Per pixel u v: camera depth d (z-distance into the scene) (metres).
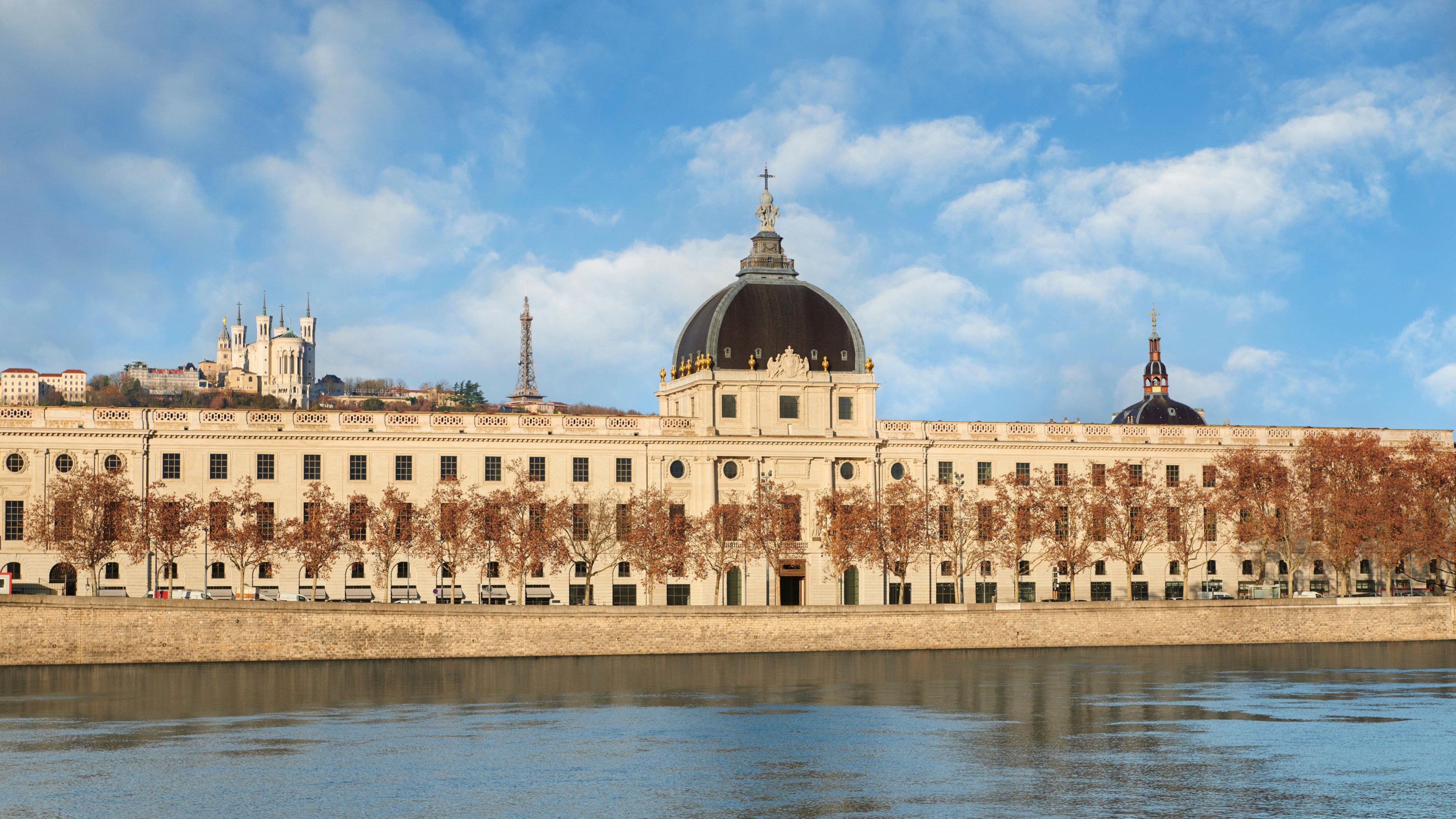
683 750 83.94
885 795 71.19
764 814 67.44
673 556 164.25
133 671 124.44
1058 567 181.50
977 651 149.25
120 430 162.25
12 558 158.25
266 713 98.31
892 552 167.50
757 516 169.38
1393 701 105.31
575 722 94.50
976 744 86.12
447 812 67.62
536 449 175.25
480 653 137.50
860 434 184.12
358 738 87.94
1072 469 191.50
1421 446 183.00
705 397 180.38
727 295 186.38
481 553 164.38
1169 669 129.38
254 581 164.38
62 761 79.81
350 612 134.38
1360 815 67.12
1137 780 74.81
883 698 107.12
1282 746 85.31
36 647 127.44
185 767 78.12
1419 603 163.25
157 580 161.00
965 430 189.12
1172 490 188.88
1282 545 187.25
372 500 169.38
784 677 122.00
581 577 173.62
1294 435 199.00
